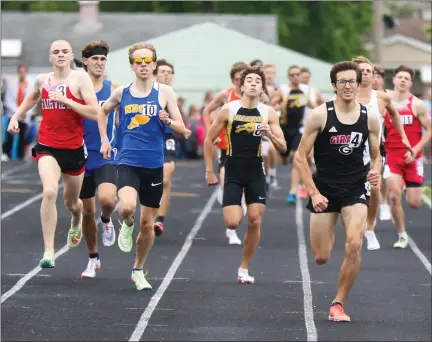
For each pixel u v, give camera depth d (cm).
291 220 3641
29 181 4709
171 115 2256
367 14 11744
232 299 2286
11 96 5650
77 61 2466
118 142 2275
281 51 7612
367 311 2175
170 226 3475
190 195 4350
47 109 2292
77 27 10150
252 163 2398
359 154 2036
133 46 2253
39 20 10181
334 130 2019
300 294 2361
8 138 5709
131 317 2080
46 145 2297
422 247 3086
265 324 2025
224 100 2991
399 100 3019
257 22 10356
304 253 2967
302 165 2036
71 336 1903
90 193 2456
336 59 11212
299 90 3844
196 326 2000
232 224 2383
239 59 7575
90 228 2486
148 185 2270
